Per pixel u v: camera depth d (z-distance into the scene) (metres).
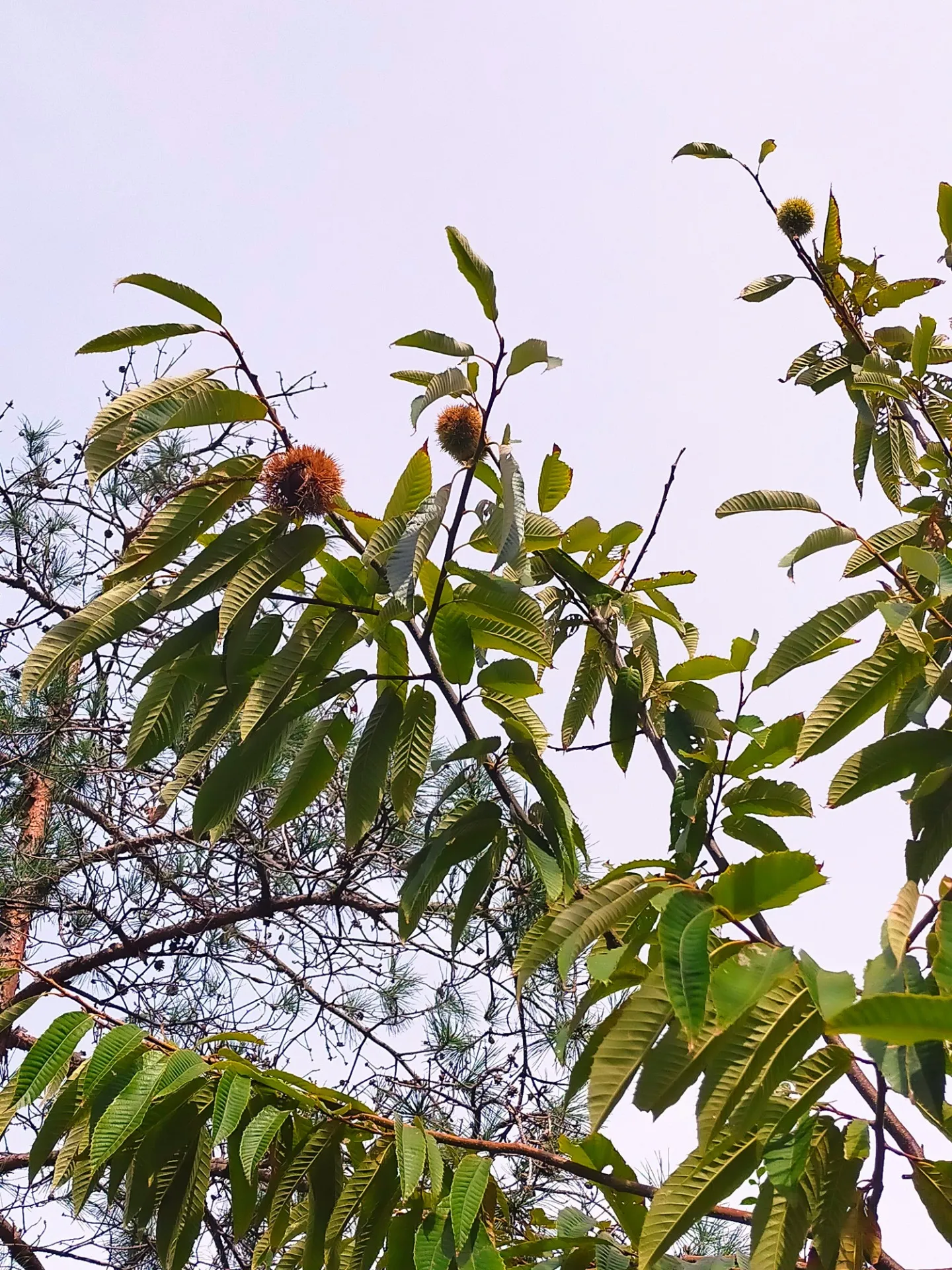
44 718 4.78
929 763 2.00
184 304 2.19
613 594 2.79
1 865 4.79
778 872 1.40
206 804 2.13
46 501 5.09
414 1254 1.83
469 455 2.38
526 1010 4.66
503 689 2.33
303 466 2.21
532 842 2.32
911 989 1.29
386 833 4.71
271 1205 2.04
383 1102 4.46
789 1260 1.66
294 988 4.98
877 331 3.66
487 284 2.02
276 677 2.25
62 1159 1.96
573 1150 2.09
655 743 2.77
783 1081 1.47
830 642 2.30
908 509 2.99
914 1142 1.99
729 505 2.58
